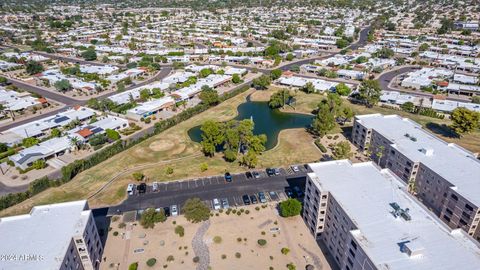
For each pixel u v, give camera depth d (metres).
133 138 173.38
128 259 96.19
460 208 101.75
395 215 85.19
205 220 111.38
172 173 138.88
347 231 85.56
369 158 149.62
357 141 160.00
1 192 129.75
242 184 131.50
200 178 135.75
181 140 169.50
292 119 198.12
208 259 95.75
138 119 196.25
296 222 110.88
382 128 147.25
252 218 112.31
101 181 134.62
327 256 96.50
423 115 196.75
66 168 136.00
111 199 123.19
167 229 107.56
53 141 163.62
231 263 94.31
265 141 155.00
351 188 97.25
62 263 74.69
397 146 131.62
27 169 144.25
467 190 103.19
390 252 74.06
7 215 115.00
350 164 110.56
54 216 90.06
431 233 79.56
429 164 117.69
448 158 121.69
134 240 103.19
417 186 123.12
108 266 93.88
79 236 82.88
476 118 158.88
